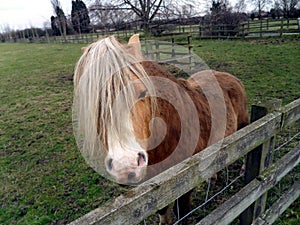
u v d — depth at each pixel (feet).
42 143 13.23
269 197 7.72
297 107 5.50
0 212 8.52
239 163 9.82
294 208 7.32
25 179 10.20
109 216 2.49
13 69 38.40
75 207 8.47
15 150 12.69
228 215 4.24
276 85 18.37
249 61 26.86
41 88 25.41
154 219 7.52
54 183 9.79
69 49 58.70
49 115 17.39
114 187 9.25
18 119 17.12
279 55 28.14
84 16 53.42
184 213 5.99
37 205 8.71
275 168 5.21
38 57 49.42
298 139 10.63
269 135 4.82
